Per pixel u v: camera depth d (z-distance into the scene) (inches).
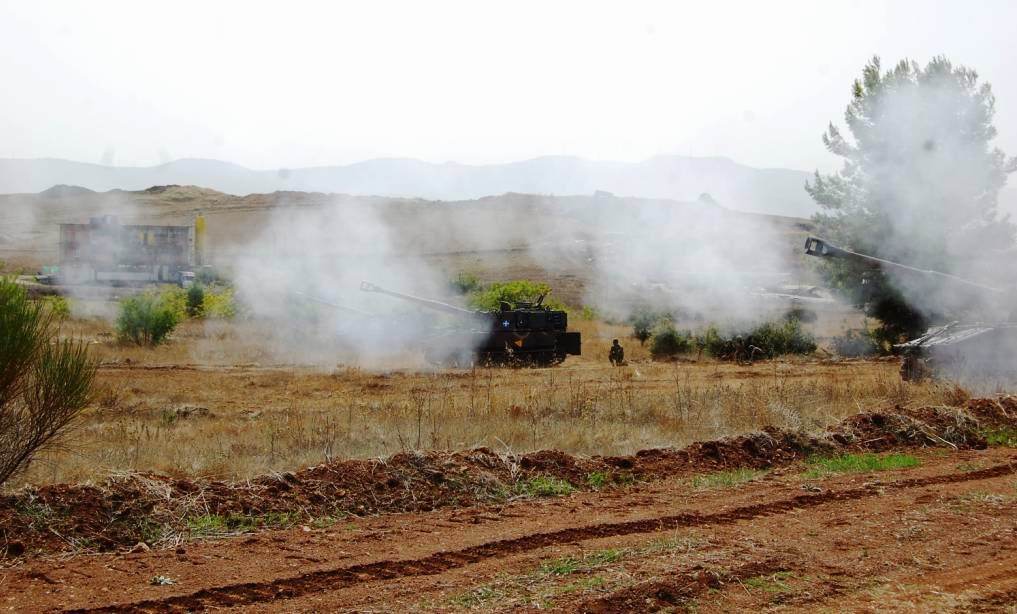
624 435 559.2
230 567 304.8
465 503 404.5
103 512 344.5
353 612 262.8
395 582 292.7
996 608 272.8
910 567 310.5
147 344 1233.4
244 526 356.8
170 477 391.2
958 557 322.7
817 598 279.1
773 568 305.0
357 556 319.6
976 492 424.8
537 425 569.0
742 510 389.1
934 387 776.3
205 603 272.7
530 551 329.7
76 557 313.4
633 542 339.3
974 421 612.4
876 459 515.8
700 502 406.9
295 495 386.3
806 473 478.9
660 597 276.5
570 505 403.5
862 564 312.5
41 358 371.6
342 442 509.7
